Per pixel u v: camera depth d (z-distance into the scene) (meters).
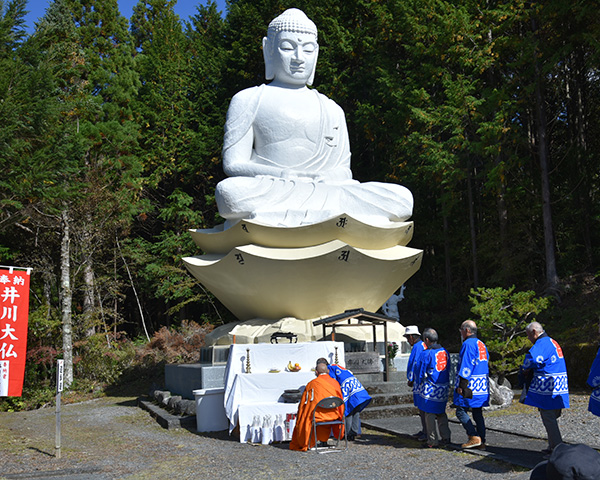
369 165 24.72
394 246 13.39
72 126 13.57
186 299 25.59
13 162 12.32
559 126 21.30
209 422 9.74
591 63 15.55
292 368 9.60
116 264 25.11
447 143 17.36
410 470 6.42
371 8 20.23
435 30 17.62
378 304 13.65
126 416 12.22
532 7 16.69
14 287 9.16
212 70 26.47
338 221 12.27
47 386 18.41
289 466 6.91
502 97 16.44
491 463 6.50
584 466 2.39
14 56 12.86
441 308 20.98
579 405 10.31
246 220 12.42
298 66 14.64
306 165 14.00
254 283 12.59
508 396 10.57
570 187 19.02
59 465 7.42
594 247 19.14
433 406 7.44
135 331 28.97
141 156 25.44
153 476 6.68
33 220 18.89
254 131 14.38
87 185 14.21
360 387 8.30
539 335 6.74
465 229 21.11
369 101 21.86
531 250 17.97
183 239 23.94
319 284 12.44
